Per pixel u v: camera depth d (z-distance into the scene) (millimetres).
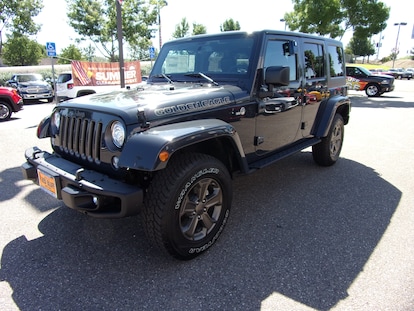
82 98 3033
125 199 2248
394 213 3562
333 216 3498
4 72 22375
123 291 2338
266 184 4445
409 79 41000
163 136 2299
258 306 2195
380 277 2477
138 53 23578
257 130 3434
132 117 2402
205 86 3307
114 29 19922
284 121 3859
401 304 2197
